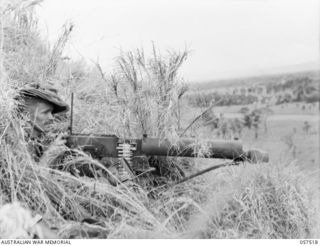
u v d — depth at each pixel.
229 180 3.65
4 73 3.49
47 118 3.63
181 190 3.89
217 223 3.20
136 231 3.03
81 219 3.29
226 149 3.74
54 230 3.04
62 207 3.33
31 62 4.20
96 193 3.49
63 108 3.76
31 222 2.65
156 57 4.56
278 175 3.43
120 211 3.28
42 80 4.00
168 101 4.35
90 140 3.66
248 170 3.55
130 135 4.14
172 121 4.23
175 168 4.12
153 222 3.20
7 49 4.10
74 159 3.54
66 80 4.74
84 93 4.89
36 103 3.56
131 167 3.74
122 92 4.48
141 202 3.40
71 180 3.49
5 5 4.17
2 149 3.25
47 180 3.33
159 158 4.08
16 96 3.54
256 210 3.25
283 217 3.28
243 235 3.14
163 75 4.46
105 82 4.77
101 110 4.54
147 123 4.20
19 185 3.23
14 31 4.30
